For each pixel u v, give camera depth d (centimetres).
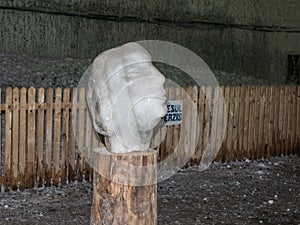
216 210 567
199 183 675
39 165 611
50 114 609
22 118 591
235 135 785
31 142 602
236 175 724
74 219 515
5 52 1110
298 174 748
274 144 837
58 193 601
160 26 1344
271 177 725
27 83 983
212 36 1448
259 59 1554
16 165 596
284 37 1583
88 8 1213
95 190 385
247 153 805
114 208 371
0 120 584
